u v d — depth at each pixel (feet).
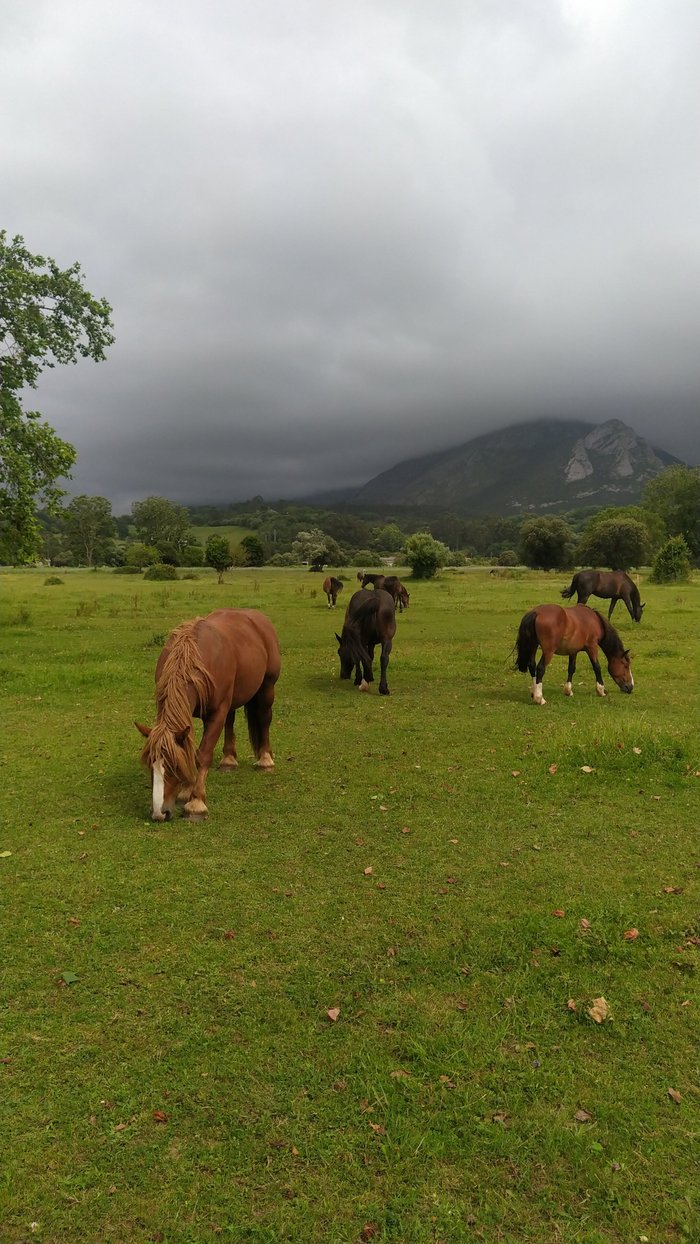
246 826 17.53
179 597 102.89
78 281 54.65
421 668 42.70
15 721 29.01
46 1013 10.22
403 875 14.79
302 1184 7.45
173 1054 9.37
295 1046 9.53
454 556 334.65
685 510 256.32
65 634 59.11
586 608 33.55
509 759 23.31
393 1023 10.04
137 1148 7.88
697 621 69.46
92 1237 6.88
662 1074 9.07
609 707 31.94
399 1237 6.88
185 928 12.62
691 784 20.42
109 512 363.76
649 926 12.67
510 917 13.02
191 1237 6.87
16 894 13.85
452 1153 7.84
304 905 13.47
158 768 16.61
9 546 57.93
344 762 23.24
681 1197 7.33
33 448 55.98
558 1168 7.68
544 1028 9.96
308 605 88.63
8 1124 8.20
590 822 17.78
